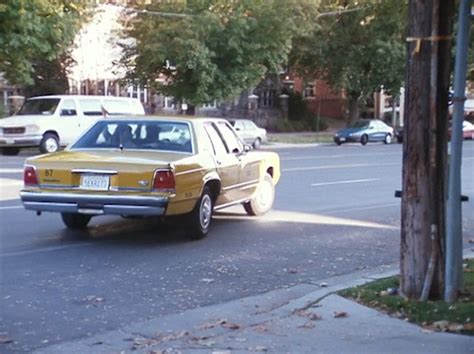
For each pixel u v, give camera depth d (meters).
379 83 45.38
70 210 9.58
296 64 47.09
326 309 6.62
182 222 10.34
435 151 6.54
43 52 22.41
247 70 35.84
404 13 11.00
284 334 5.90
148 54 34.22
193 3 34.47
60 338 5.94
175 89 35.25
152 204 9.28
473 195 16.39
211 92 35.19
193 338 5.85
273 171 13.29
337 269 8.77
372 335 5.82
